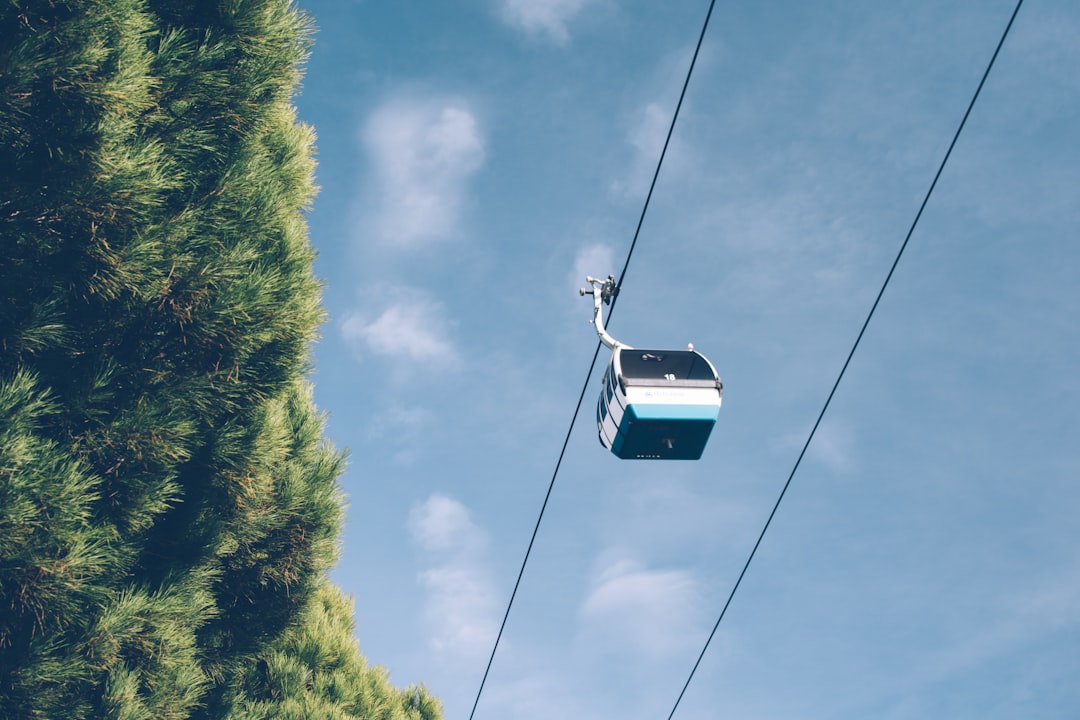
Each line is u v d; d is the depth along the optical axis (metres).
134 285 7.00
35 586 6.11
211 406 8.04
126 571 7.47
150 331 7.43
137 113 6.86
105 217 6.64
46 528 6.11
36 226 6.48
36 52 6.15
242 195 8.22
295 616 9.98
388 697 12.38
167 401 7.42
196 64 7.80
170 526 8.34
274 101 8.57
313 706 10.57
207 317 7.53
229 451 8.52
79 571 6.31
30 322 6.48
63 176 6.44
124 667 7.21
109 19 6.47
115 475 7.09
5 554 5.93
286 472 9.77
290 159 9.34
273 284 8.14
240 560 9.42
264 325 8.12
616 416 9.41
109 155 6.55
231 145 8.35
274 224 8.62
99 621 6.79
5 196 6.30
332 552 10.11
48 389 6.34
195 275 7.46
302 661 11.42
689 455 9.55
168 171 7.42
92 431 6.97
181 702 7.66
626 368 9.42
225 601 9.55
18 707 6.33
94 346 7.18
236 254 7.81
